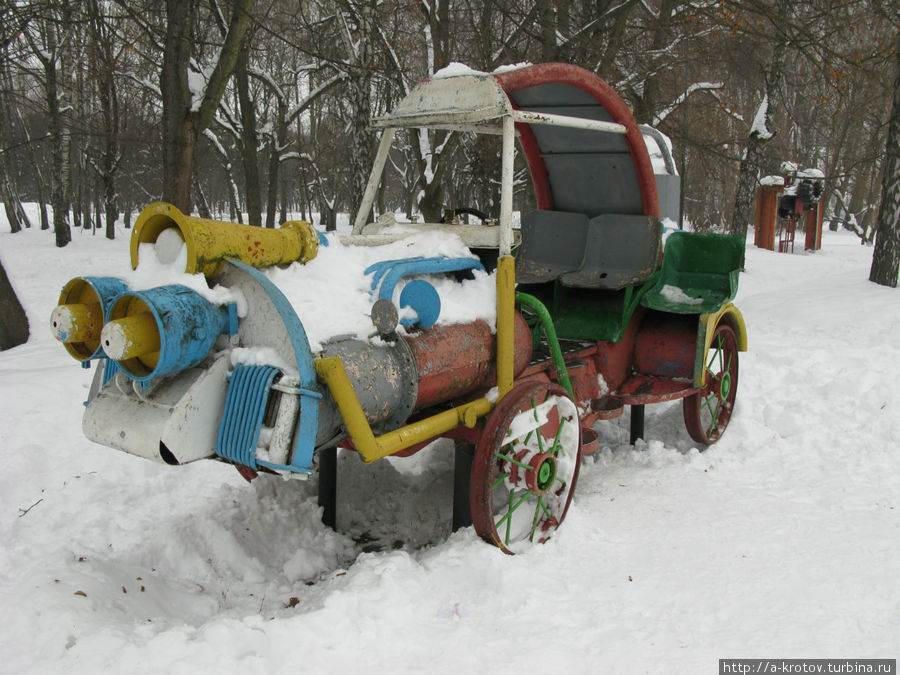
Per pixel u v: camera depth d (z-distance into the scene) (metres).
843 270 16.55
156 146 25.16
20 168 49.53
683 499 3.98
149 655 2.30
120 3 8.76
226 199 48.75
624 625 2.70
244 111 15.74
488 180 16.97
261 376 2.59
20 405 4.91
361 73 11.34
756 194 26.64
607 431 5.38
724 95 16.30
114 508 3.88
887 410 5.17
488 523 3.19
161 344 2.42
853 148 31.19
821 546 3.36
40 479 4.17
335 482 3.90
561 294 4.78
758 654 2.50
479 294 3.48
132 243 2.80
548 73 3.54
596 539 3.46
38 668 2.27
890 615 2.78
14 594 2.67
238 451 2.61
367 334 2.93
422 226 3.80
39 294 12.62
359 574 2.95
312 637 2.46
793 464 4.55
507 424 3.21
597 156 4.45
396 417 3.05
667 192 6.05
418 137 12.75
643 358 4.86
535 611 2.77
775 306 9.63
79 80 21.33
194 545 3.45
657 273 4.77
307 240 3.00
